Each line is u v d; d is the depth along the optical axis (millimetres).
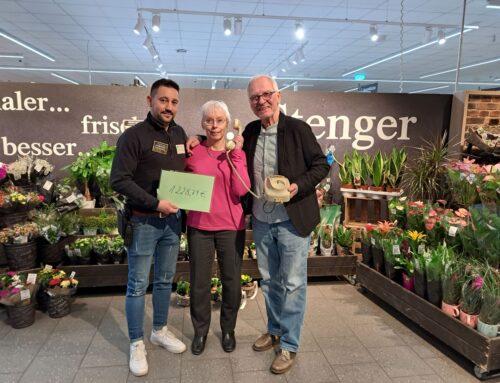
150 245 1854
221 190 1880
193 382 1825
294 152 1792
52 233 2648
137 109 3326
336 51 9203
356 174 3105
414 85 15664
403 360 2031
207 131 1831
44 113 3221
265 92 1731
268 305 2072
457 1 5520
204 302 2018
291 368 1946
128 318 1899
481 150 3152
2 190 2678
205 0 5582
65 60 10656
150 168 1785
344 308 2656
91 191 3217
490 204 2342
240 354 2061
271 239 1917
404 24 6578
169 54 9758
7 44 8508
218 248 1955
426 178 3098
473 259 2240
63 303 2443
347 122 3535
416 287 2326
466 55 9453
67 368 1913
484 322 1879
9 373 1863
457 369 1960
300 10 6035
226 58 10250
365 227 3074
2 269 2682
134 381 1821
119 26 7121
